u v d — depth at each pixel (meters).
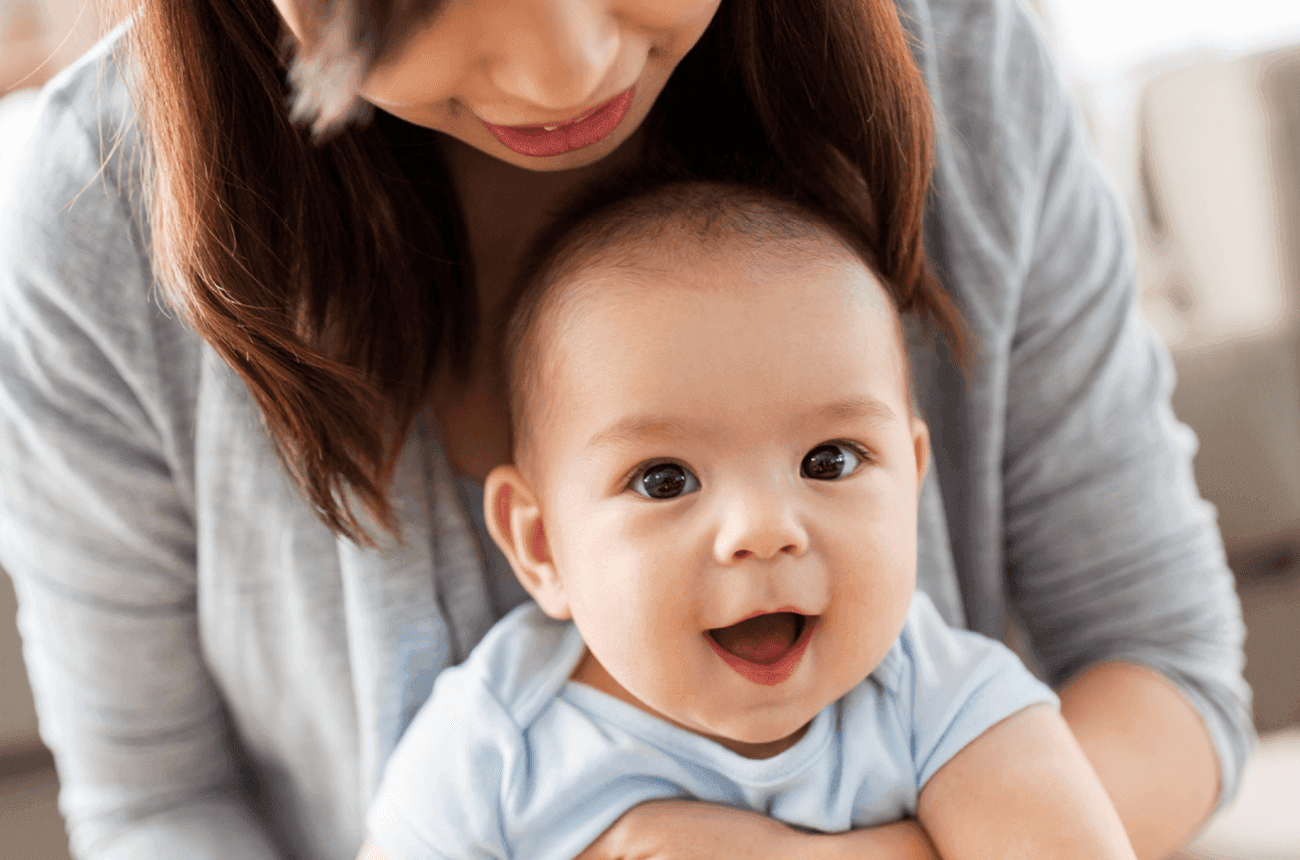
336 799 0.82
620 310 0.59
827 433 0.58
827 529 0.57
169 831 0.78
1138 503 0.78
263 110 0.62
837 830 0.62
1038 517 0.81
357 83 0.48
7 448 0.73
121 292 0.70
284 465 0.70
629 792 0.62
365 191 0.65
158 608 0.77
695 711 0.58
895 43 0.66
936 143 0.74
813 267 0.60
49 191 0.69
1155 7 2.35
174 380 0.72
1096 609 0.81
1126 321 0.79
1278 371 1.61
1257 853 0.83
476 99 0.51
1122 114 2.01
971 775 0.61
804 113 0.69
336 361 0.67
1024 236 0.74
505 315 0.69
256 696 0.79
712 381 0.57
